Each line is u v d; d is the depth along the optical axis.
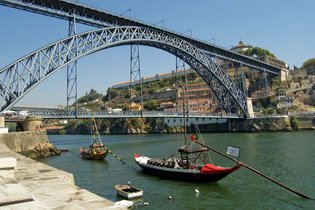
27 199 8.65
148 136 122.56
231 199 25.89
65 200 9.18
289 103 149.00
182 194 27.48
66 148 73.75
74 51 64.19
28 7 58.47
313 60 189.00
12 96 54.34
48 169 15.34
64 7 64.31
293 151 55.03
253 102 159.25
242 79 130.25
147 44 86.06
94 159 52.34
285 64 197.00
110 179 35.16
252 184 30.72
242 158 48.62
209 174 30.19
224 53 116.12
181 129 147.12
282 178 33.22
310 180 31.94
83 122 195.50
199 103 159.25
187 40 98.38
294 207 23.62
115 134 159.38
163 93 188.38
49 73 59.12
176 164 33.81
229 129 134.12
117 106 195.50
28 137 55.03
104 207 8.38
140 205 24.27
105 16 72.06
